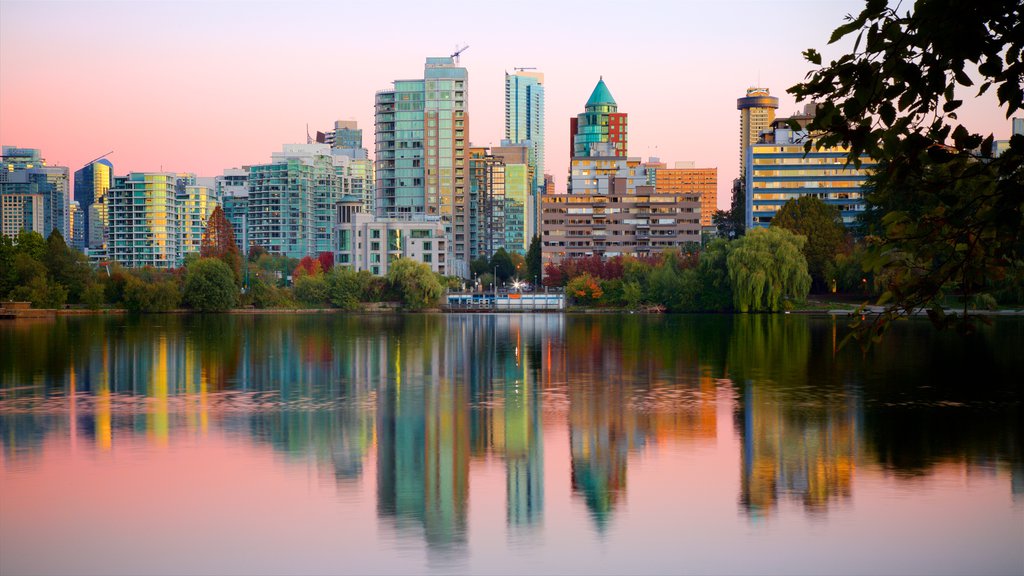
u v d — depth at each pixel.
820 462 42.25
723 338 120.06
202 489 38.09
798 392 64.81
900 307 13.29
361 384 72.44
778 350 99.50
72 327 147.88
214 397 64.62
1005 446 45.28
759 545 30.95
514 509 35.31
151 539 31.78
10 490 37.81
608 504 35.81
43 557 30.08
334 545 31.22
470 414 56.94
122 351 102.12
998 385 67.38
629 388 68.44
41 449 45.69
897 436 48.06
